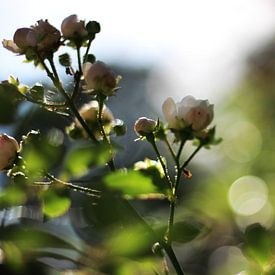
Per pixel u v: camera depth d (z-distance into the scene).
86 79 0.97
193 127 0.98
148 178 0.90
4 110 1.01
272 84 1.90
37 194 0.93
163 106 0.99
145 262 0.94
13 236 0.97
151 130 0.98
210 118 0.98
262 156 1.62
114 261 0.97
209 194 1.41
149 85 1.80
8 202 0.92
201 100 0.98
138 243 0.93
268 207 1.46
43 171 0.92
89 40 0.99
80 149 0.90
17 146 0.96
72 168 0.91
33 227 0.99
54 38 0.98
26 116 1.04
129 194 0.91
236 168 1.58
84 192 0.92
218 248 1.33
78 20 0.99
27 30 0.98
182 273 0.94
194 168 1.50
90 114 1.01
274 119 1.78
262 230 0.97
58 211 0.92
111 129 1.02
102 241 0.98
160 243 0.94
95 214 0.93
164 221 1.01
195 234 0.94
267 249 0.96
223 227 1.37
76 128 1.00
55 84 0.97
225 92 1.89
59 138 0.99
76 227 1.00
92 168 0.97
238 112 1.82
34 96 0.98
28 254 0.98
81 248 0.98
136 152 1.40
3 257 0.98
